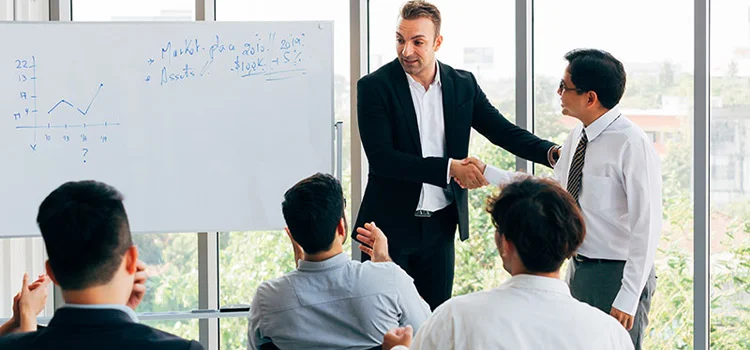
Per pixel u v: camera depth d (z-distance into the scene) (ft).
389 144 10.72
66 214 4.64
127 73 10.94
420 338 5.58
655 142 12.57
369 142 10.77
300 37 11.09
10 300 12.15
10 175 10.80
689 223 12.56
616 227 9.57
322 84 11.12
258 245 13.15
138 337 4.58
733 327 12.63
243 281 13.17
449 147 10.99
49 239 4.63
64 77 10.85
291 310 7.16
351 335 7.20
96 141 10.93
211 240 13.00
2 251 12.07
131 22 10.93
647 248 9.21
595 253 9.69
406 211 10.88
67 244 4.60
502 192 5.74
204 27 11.01
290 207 7.13
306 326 7.18
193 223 11.07
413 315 7.35
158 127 11.00
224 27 11.03
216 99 11.05
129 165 10.98
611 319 5.51
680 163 12.53
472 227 12.98
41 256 12.94
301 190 7.20
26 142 10.82
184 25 10.99
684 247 12.60
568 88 9.61
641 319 9.64
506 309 5.40
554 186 5.67
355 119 12.91
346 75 12.92
